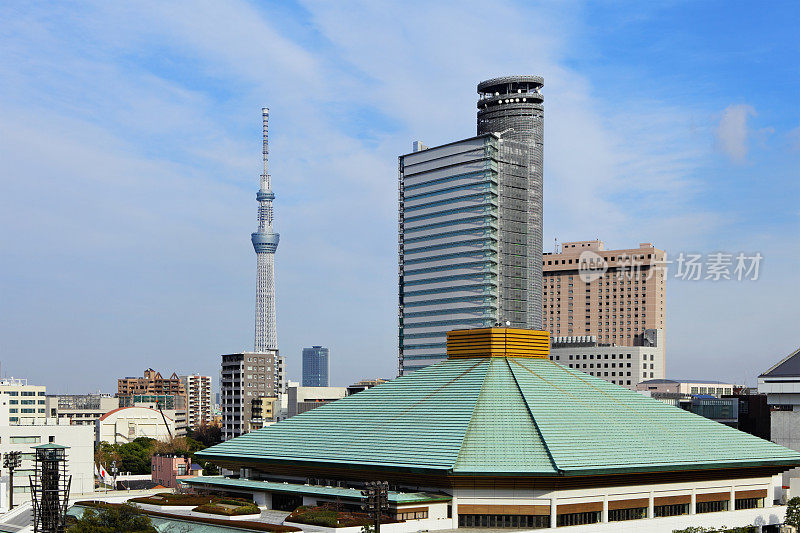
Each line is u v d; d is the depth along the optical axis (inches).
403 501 4773.6
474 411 5487.2
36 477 5423.2
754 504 6013.8
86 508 5782.5
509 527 4913.9
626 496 5221.5
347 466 5369.1
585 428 5447.8
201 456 6486.2
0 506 7765.8
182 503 5846.5
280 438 6245.1
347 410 6323.8
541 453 5027.1
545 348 6574.8
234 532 4990.2
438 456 5049.2
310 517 4881.9
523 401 5634.8
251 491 5890.8
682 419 6131.9
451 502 4955.7
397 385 6471.5
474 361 6368.1
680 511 5536.4
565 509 4945.9
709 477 5644.7
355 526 4709.6
